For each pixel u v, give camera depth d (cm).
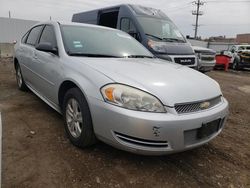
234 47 1900
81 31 418
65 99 343
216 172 306
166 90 280
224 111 323
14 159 295
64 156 309
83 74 313
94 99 287
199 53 1076
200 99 294
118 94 272
